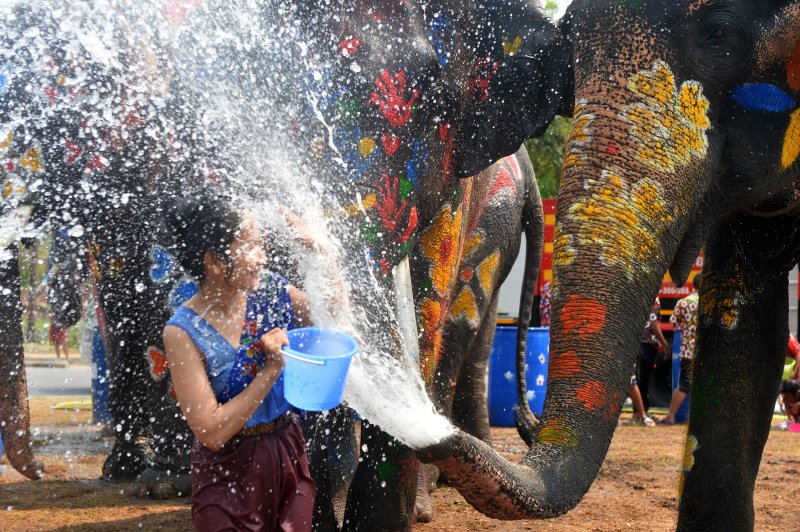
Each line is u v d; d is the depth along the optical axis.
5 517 4.87
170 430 5.43
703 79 3.32
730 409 3.99
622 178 3.11
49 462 6.70
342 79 3.78
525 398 6.63
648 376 11.33
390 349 3.58
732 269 4.02
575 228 3.05
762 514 5.30
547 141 13.45
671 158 3.18
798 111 3.47
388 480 3.90
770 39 3.34
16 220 5.16
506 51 4.38
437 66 4.09
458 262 5.00
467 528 4.89
